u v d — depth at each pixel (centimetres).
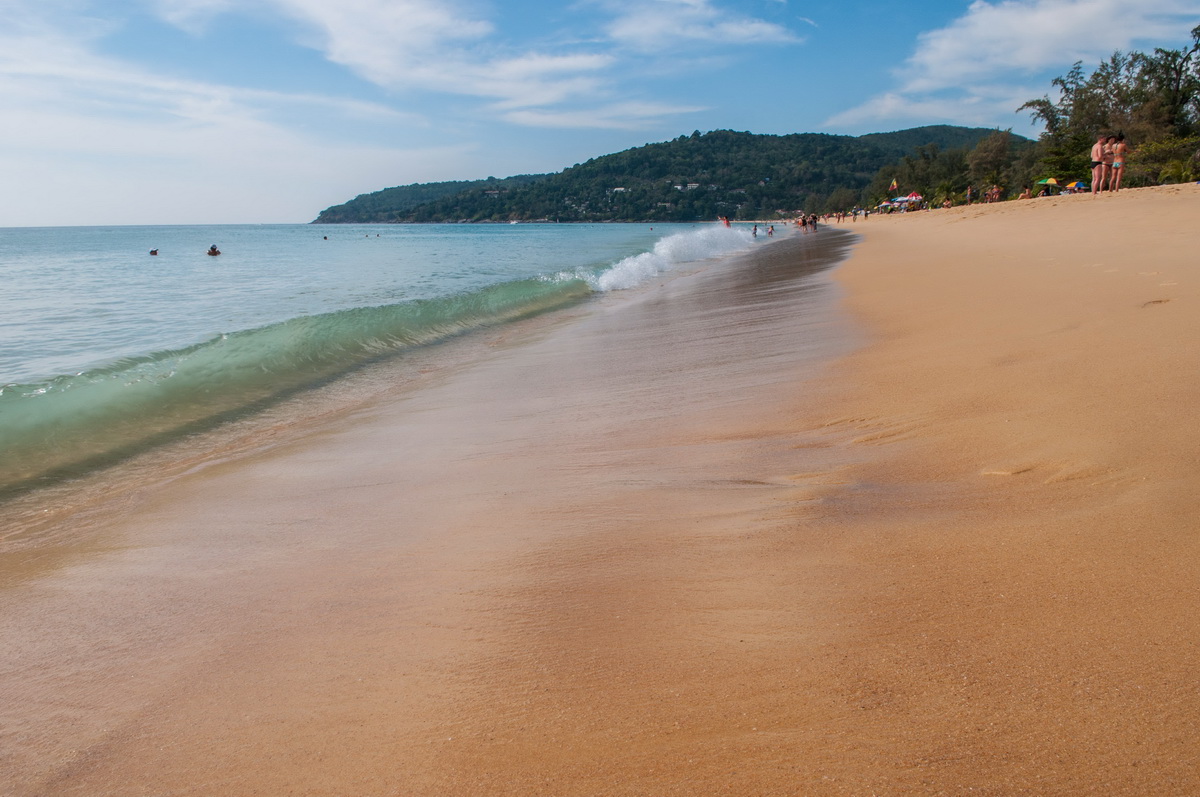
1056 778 144
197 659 238
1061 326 588
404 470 454
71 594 302
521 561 288
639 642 216
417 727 187
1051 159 5756
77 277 2367
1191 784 138
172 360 825
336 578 293
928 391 475
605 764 164
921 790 145
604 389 657
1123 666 175
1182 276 750
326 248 5038
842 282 1314
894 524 278
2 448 536
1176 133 5222
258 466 489
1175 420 335
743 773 156
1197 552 221
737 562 262
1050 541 244
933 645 194
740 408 517
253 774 177
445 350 998
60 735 204
